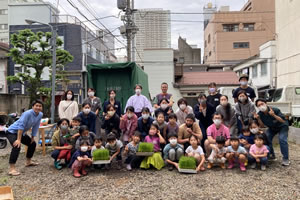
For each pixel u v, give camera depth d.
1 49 22.80
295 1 14.87
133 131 5.41
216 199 3.43
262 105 4.79
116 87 7.51
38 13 24.42
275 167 4.88
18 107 14.94
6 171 4.86
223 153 4.80
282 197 3.47
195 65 28.48
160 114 5.14
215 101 5.99
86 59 22.84
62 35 22.00
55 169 4.97
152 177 4.38
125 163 4.92
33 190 3.85
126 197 3.53
